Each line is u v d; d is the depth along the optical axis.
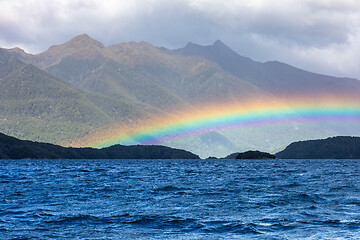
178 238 34.41
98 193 69.38
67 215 44.81
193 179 111.62
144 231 37.00
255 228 37.69
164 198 61.34
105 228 38.34
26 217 43.75
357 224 38.94
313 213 45.50
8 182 100.19
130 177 122.62
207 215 44.78
